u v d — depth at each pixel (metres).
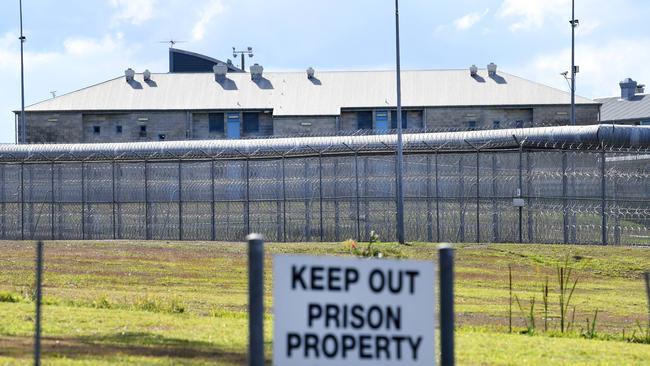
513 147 133.12
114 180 132.25
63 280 86.44
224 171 129.62
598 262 102.50
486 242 119.50
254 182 128.62
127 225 133.00
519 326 63.75
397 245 115.38
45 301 64.69
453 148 131.00
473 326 62.47
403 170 123.81
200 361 40.62
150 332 50.78
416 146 145.12
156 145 166.25
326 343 20.91
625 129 140.12
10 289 78.62
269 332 51.28
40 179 136.50
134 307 63.59
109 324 53.31
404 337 21.11
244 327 54.78
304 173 127.19
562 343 53.72
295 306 20.81
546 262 103.44
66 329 50.44
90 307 62.47
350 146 144.25
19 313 55.94
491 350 49.25
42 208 136.38
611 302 78.62
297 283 20.81
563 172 118.19
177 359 40.97
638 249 111.25
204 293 79.88
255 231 128.00
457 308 72.38
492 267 100.12
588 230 117.50
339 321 20.94
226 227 129.12
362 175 125.44
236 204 129.00
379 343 21.05
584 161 117.88
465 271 97.06
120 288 82.06
